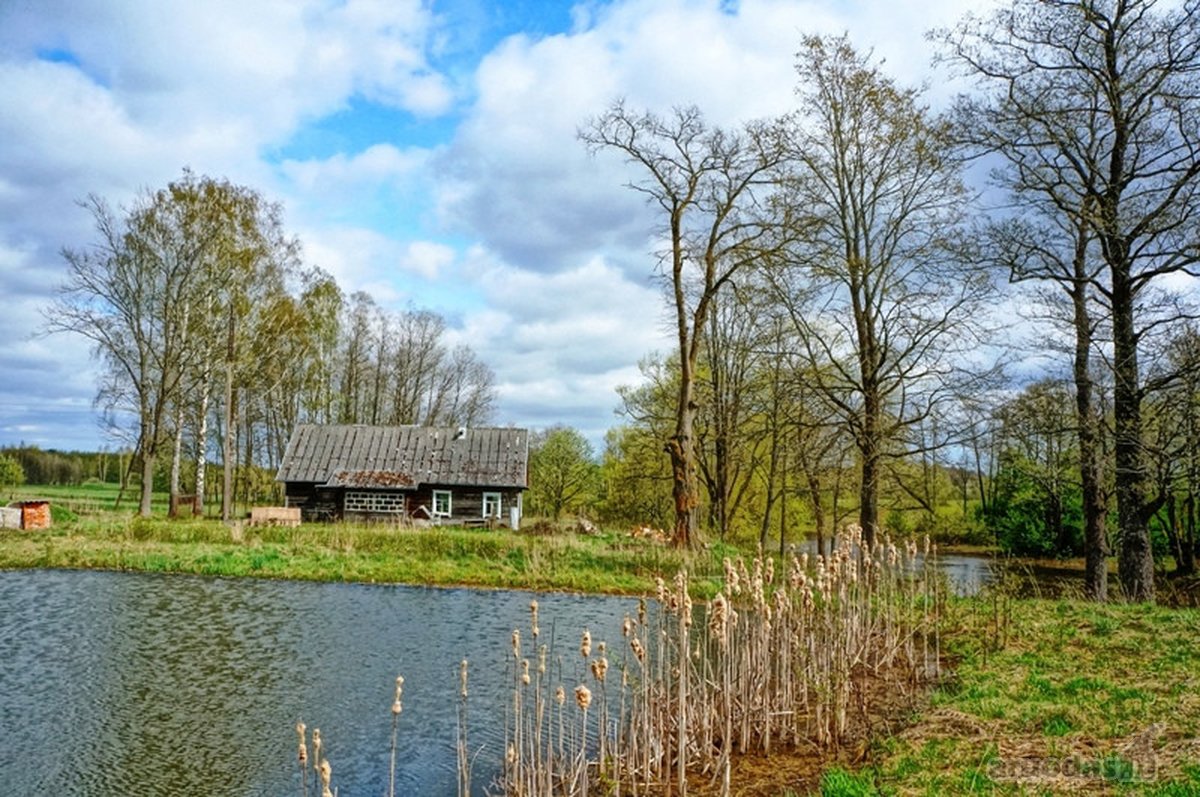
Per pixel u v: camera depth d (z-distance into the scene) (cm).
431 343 7350
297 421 6291
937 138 2128
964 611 1509
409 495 4394
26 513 3002
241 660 1374
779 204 2748
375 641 1549
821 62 2536
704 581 2348
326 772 564
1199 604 1939
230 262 3922
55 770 884
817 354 2850
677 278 3203
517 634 783
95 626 1608
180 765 902
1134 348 1820
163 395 3844
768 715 860
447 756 936
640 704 926
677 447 3117
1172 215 1778
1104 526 1994
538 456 6806
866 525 2459
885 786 654
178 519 3825
